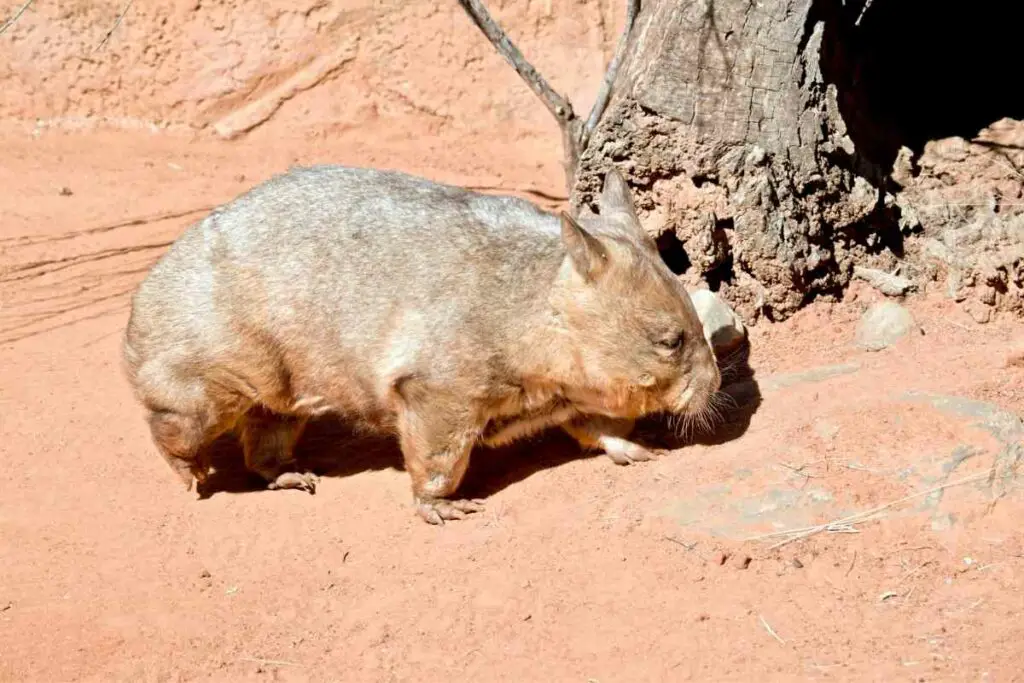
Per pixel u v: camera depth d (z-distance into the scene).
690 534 8.50
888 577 8.02
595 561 8.47
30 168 17.19
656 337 8.75
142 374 9.46
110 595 8.72
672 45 10.35
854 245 11.02
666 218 10.88
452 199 9.40
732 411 9.88
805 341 10.70
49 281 13.95
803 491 8.66
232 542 9.25
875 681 7.11
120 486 10.05
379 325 9.05
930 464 8.72
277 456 9.98
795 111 10.41
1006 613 7.58
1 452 10.57
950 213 11.08
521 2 18.02
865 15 11.40
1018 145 11.79
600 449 9.80
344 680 7.75
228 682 7.80
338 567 8.88
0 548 9.27
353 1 18.16
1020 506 8.29
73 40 18.36
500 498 9.40
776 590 8.04
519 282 8.88
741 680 7.28
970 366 9.86
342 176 9.61
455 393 8.89
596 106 11.09
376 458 10.33
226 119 18.30
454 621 8.16
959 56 13.38
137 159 17.56
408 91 18.06
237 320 9.24
